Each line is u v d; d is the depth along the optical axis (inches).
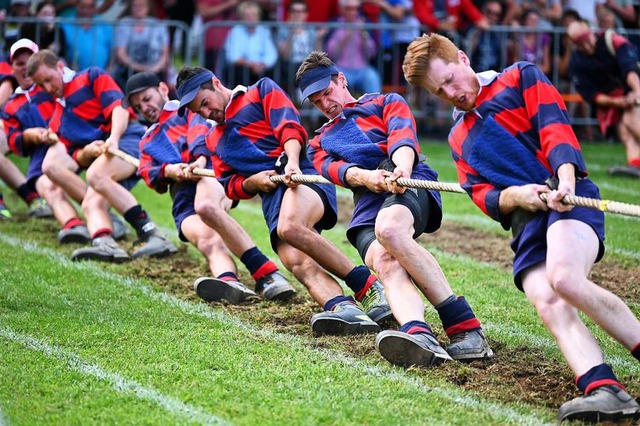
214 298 689.6
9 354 565.9
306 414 478.9
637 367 552.1
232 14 1445.6
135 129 860.6
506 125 495.5
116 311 659.4
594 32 1181.1
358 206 591.5
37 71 845.8
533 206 478.9
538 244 489.7
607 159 1296.8
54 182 863.1
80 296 697.6
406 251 550.6
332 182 589.3
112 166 834.2
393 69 1412.4
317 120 1389.0
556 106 484.1
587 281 468.4
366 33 1373.0
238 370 541.3
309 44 1365.7
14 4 1359.5
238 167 646.5
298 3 1416.1
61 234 868.0
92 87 859.4
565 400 499.2
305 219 626.5
